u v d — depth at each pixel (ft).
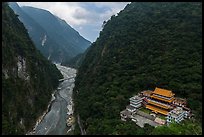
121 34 473.67
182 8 486.79
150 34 422.82
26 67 402.52
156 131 211.00
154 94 287.07
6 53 347.36
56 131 331.77
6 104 303.27
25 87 370.73
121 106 290.35
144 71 347.97
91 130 265.75
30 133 319.68
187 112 254.06
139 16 527.81
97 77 406.41
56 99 483.51
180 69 320.29
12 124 295.07
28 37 511.40
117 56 415.44
